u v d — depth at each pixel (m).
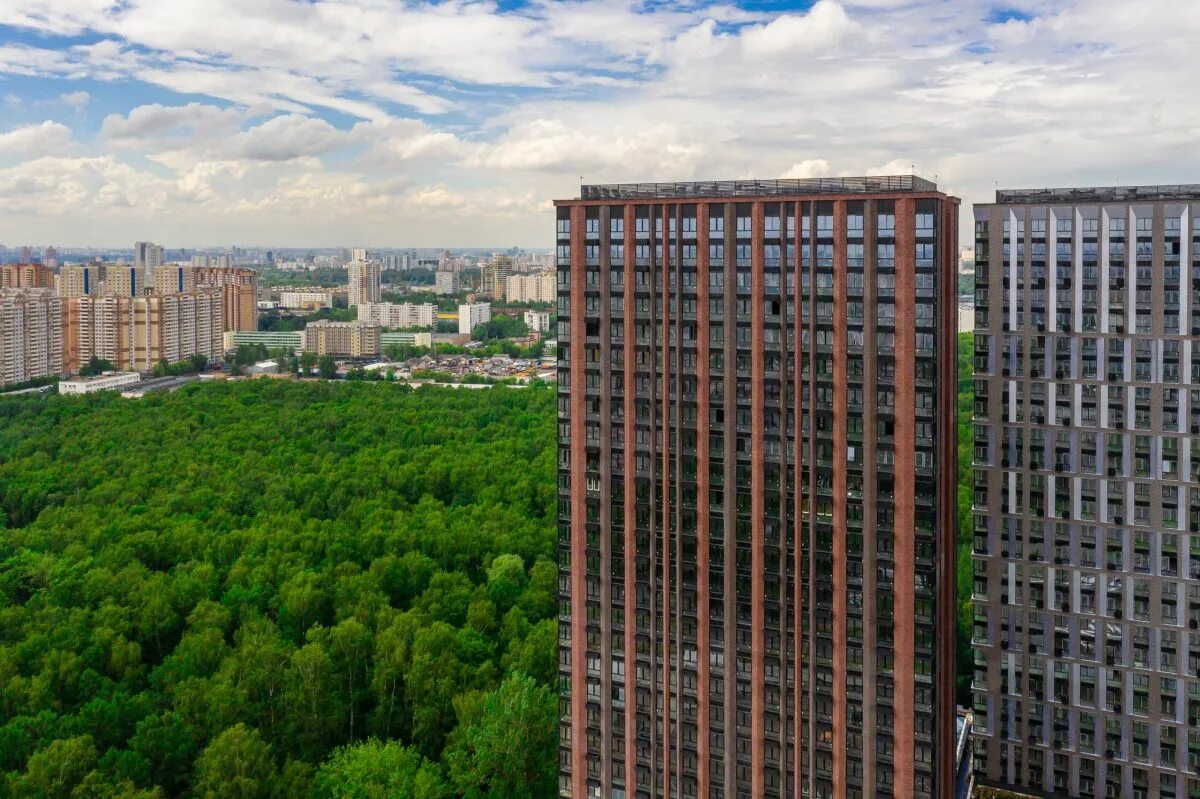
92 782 143.38
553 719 167.12
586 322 131.25
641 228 127.06
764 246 121.56
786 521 123.50
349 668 192.50
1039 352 153.75
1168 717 150.12
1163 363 146.12
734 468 125.31
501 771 159.00
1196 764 149.12
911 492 117.62
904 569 118.75
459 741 164.00
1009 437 157.00
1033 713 159.38
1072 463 153.12
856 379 119.06
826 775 124.25
